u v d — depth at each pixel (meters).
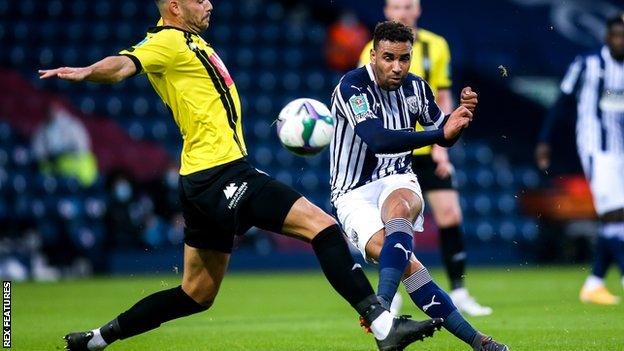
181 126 20.22
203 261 20.53
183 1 20.33
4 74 74.69
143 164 70.56
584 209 64.75
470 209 69.56
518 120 75.62
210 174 19.72
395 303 30.62
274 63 79.25
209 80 20.08
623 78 36.91
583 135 37.44
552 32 77.81
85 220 62.09
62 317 33.44
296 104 22.06
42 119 71.75
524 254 66.56
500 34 78.25
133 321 20.91
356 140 21.97
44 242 58.22
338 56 77.81
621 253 35.78
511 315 31.64
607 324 28.25
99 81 18.69
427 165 33.00
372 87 21.34
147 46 19.47
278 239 63.22
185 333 27.42
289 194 19.47
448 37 77.81
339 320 31.33
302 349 23.39
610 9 79.19
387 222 20.64
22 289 47.50
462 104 19.23
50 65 76.62
